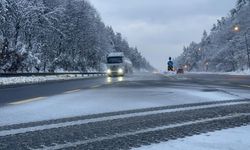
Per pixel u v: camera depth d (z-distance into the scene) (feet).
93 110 31.32
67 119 26.18
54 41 221.25
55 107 33.91
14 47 150.71
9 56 133.90
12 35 154.51
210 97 43.42
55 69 219.41
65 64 236.84
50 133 20.99
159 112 29.81
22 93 55.16
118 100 40.04
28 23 167.32
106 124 23.98
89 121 25.26
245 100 39.75
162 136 20.04
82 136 20.12
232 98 42.16
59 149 17.21
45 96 47.32
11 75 113.19
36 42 190.70
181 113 29.17
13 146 17.80
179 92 51.39
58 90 60.70
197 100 39.88
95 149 17.12
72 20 251.39
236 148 17.31
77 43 265.54
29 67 154.20
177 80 96.94
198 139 19.27
